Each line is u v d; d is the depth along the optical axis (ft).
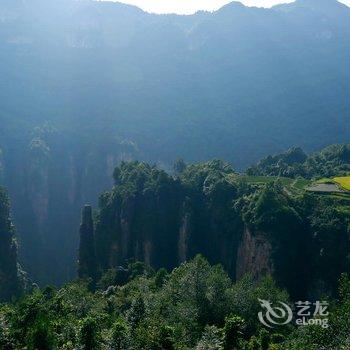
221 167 542.57
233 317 181.98
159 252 465.88
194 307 223.10
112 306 284.20
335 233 349.82
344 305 136.15
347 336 130.11
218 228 436.76
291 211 373.61
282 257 358.02
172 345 184.75
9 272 474.08
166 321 218.18
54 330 207.82
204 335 188.65
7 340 196.24
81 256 474.08
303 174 552.82
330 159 613.11
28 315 221.05
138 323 218.79
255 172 585.63
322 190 417.49
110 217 494.18
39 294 258.78
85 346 179.32
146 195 478.18
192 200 463.42
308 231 369.50
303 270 362.12
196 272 241.55
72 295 281.95
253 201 396.57
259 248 370.53
